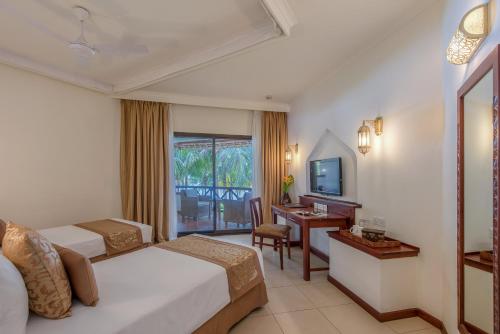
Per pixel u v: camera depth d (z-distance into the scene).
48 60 3.17
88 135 3.86
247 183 5.28
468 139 1.56
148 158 4.37
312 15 2.28
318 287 2.86
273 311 2.37
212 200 5.14
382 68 2.67
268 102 4.96
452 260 1.84
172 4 2.15
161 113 4.48
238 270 2.10
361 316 2.28
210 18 2.34
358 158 3.04
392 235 2.53
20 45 2.81
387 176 2.59
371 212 2.82
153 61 3.21
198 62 3.00
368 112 2.88
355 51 2.96
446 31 1.96
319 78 3.79
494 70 1.19
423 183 2.19
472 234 1.52
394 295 2.22
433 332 2.04
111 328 1.26
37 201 3.34
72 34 2.59
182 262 2.10
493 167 1.22
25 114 3.24
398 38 2.48
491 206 1.29
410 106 2.32
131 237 2.98
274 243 4.02
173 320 1.52
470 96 1.53
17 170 3.19
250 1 2.12
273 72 3.56
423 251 2.20
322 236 3.82
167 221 4.48
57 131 3.53
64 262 1.50
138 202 4.21
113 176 4.14
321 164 3.79
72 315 1.36
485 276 1.37
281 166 5.07
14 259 1.30
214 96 4.62
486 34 1.34
